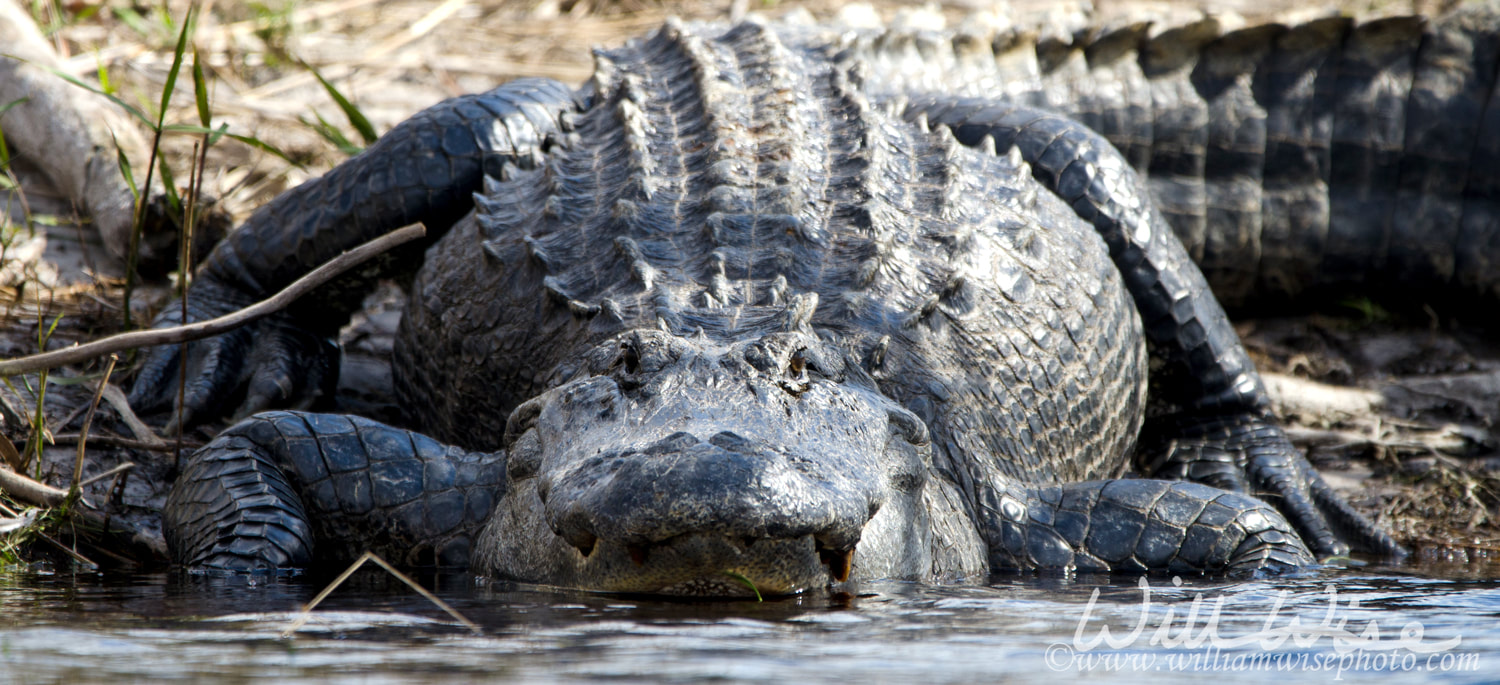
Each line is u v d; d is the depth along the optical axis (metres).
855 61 19.78
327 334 18.86
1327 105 21.44
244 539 12.03
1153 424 18.02
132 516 13.66
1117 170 17.52
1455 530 15.98
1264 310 22.39
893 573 10.72
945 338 13.48
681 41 19.45
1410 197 21.30
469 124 17.59
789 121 16.28
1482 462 18.16
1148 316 17.36
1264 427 17.61
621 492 8.71
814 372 10.94
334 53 29.02
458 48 30.31
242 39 28.77
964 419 13.16
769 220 13.81
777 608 9.37
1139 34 22.00
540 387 13.40
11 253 19.80
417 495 12.75
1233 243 21.52
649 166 15.24
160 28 27.77
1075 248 15.93
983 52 22.08
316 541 12.77
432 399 15.84
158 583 11.11
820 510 8.83
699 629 8.53
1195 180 21.52
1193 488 13.35
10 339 17.22
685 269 13.30
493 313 14.55
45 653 7.73
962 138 18.17
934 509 12.02
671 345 10.37
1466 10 21.80
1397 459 18.11
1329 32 21.64
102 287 19.61
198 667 7.37
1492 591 11.07
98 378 15.18
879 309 13.09
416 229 10.45
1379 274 21.70
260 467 12.73
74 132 21.53
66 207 21.77
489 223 15.54
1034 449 14.12
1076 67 21.95
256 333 17.97
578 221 14.70
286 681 7.04
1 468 11.99
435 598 9.39
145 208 17.11
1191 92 21.64
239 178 23.05
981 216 15.10
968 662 7.68
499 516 11.76
